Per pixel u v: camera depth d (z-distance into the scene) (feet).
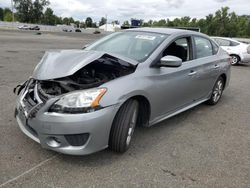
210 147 12.21
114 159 10.53
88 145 9.48
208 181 9.58
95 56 10.77
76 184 8.91
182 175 9.82
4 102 16.31
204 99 17.17
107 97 9.60
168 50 13.07
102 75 10.53
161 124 14.53
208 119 15.93
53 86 10.08
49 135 9.32
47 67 10.47
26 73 26.02
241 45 46.29
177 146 12.05
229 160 11.15
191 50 14.88
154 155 11.09
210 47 17.37
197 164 10.65
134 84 10.58
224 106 18.94
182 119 15.60
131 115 10.58
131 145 11.80
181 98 14.02
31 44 63.98
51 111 9.29
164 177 9.62
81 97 9.25
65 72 9.91
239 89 25.30
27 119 9.84
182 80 13.52
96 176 9.41
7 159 10.04
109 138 10.36
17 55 39.73
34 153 10.55
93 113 9.27
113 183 9.10
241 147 12.45
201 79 15.52
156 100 11.91
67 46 65.21
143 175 9.65
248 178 9.93
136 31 14.84
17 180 8.90
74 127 9.11
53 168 9.69
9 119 13.65
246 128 14.89
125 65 11.09
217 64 17.37
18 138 11.65
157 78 11.82
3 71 26.32
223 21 238.68
